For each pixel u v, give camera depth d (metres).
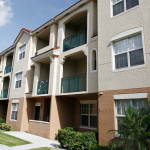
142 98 7.62
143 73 7.77
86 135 9.07
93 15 12.04
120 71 8.73
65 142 9.74
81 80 13.55
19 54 20.78
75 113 14.27
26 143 10.69
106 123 8.66
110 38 9.71
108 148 7.78
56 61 14.17
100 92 9.32
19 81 19.06
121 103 8.48
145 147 6.04
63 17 15.04
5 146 9.60
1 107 23.53
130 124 6.55
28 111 17.12
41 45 18.97
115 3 10.17
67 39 14.40
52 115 12.95
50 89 13.61
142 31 8.24
